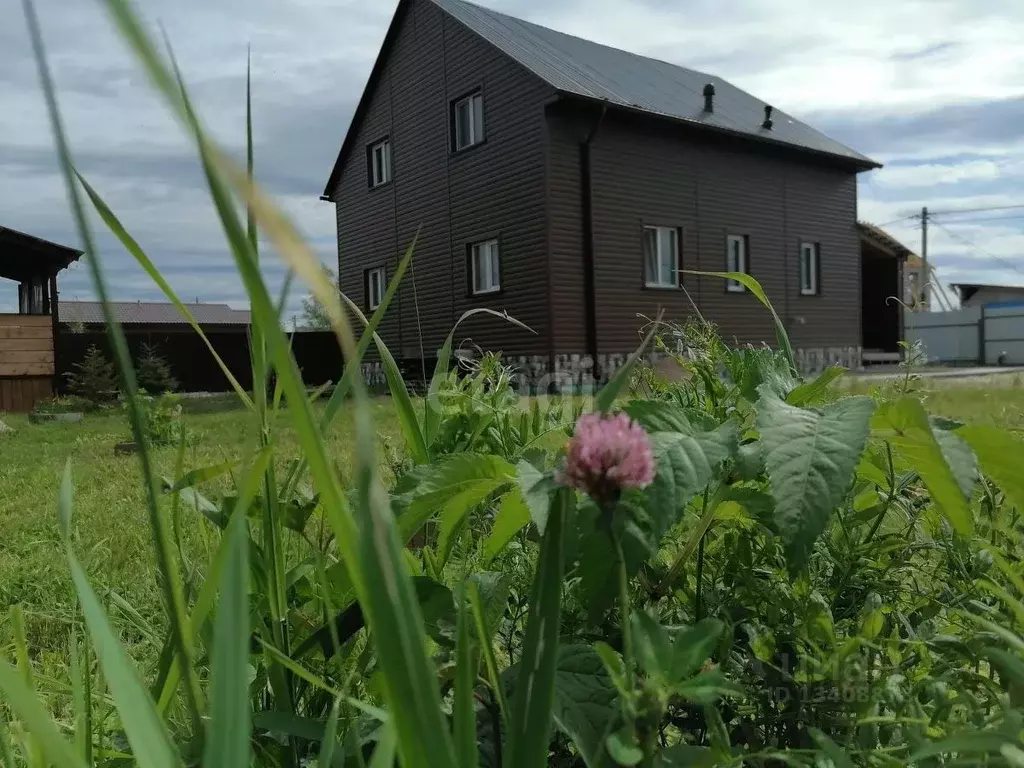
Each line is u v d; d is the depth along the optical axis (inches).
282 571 38.7
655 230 564.7
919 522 48.2
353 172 701.3
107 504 141.6
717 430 35.5
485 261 571.8
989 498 45.8
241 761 19.4
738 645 41.4
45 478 191.0
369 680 35.8
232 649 20.0
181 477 37.7
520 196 526.9
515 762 23.2
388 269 664.4
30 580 94.2
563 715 30.3
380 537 16.0
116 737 39.4
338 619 38.1
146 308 1705.2
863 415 33.3
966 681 35.0
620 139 537.3
